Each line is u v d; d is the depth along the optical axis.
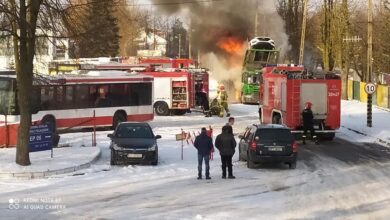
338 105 29.77
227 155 18.95
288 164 22.31
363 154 25.83
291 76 29.31
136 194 15.88
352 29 62.53
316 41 70.62
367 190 16.91
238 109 51.44
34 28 19.28
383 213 13.58
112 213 13.21
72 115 32.94
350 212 13.68
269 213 13.43
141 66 45.69
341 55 57.78
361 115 43.75
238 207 14.14
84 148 25.28
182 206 14.18
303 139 29.34
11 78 29.34
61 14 19.38
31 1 19.09
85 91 33.59
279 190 16.80
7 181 18.00
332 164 22.75
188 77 45.50
